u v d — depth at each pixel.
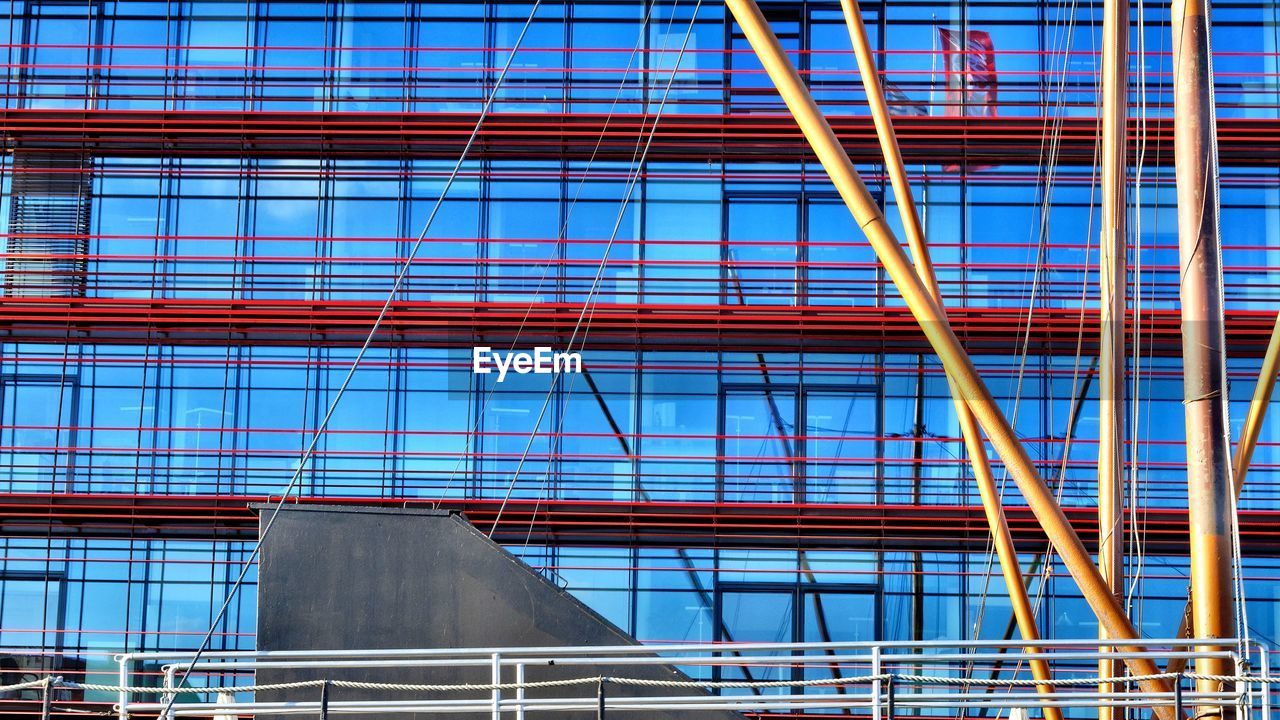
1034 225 25.33
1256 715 23.50
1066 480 24.48
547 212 25.75
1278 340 12.90
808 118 12.09
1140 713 22.64
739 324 24.52
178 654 10.68
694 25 26.14
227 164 25.84
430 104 25.95
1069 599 24.03
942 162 25.47
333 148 25.69
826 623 24.36
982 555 24.12
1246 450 12.95
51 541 24.53
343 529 12.05
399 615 11.95
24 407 25.00
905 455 24.80
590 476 24.75
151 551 24.53
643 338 24.89
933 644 10.29
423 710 10.52
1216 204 11.89
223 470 24.78
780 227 25.64
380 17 26.09
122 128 25.30
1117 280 14.04
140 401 25.06
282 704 10.34
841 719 14.90
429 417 25.00
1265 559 24.02
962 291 25.12
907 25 25.86
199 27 26.06
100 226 25.61
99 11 26.05
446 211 25.80
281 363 25.11
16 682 24.14
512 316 24.70
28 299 24.52
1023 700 10.05
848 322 24.48
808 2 26.08
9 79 25.69
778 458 24.75
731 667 24.31
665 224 25.70
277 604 11.92
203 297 25.50
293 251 25.64
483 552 12.08
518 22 26.09
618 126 25.19
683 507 24.00
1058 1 25.55
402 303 24.67
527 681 11.96
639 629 24.34
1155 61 26.12
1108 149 14.16
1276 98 25.42
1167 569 24.00
